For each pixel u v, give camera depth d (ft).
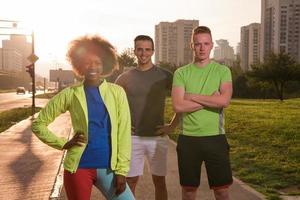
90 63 12.00
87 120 11.84
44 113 12.23
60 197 23.09
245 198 22.16
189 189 15.20
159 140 17.52
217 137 14.89
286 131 52.60
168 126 16.93
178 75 15.25
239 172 28.58
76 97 11.93
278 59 195.93
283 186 24.58
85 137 11.84
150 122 17.33
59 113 12.28
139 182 25.98
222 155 14.89
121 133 12.03
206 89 14.89
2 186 25.45
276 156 34.76
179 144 15.19
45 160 34.30
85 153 11.85
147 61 17.29
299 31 325.21
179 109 14.76
